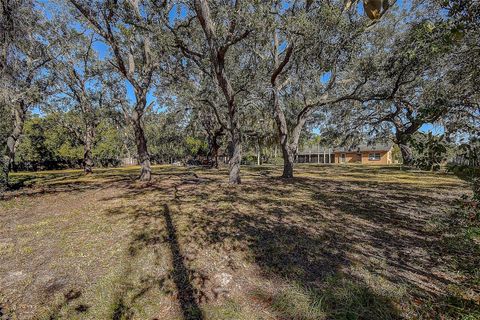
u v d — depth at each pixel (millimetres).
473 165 1896
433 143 1999
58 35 11656
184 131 25266
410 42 5891
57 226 4938
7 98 8633
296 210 5996
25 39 9477
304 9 7504
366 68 9125
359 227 4707
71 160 30219
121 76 13352
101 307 2426
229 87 9445
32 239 4238
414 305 2357
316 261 3320
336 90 12719
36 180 13547
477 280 2658
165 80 12641
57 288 2758
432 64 6586
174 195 8094
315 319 2203
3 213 6148
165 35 8875
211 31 8312
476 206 2195
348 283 2730
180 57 11992
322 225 4824
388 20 9820
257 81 12203
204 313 2326
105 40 10273
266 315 2285
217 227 4691
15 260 3441
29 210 6441
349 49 7516
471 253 3408
